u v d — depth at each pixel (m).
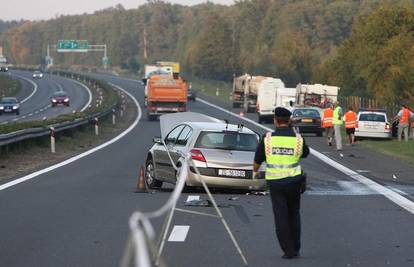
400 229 29.03
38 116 160.50
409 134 99.06
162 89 144.12
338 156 69.81
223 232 27.53
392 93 128.38
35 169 53.66
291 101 134.00
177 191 14.88
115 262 22.08
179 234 26.89
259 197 38.53
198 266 21.59
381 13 153.88
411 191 42.34
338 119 79.12
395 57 141.75
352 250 24.59
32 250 23.91
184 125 41.69
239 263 22.14
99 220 30.16
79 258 22.64
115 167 55.72
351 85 172.62
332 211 33.91
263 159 23.70
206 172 38.47
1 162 57.84
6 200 36.28
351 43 176.25
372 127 93.88
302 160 64.38
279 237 23.12
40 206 34.22
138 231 11.20
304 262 22.56
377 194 40.66
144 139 92.88
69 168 54.66
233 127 40.50
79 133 97.94
